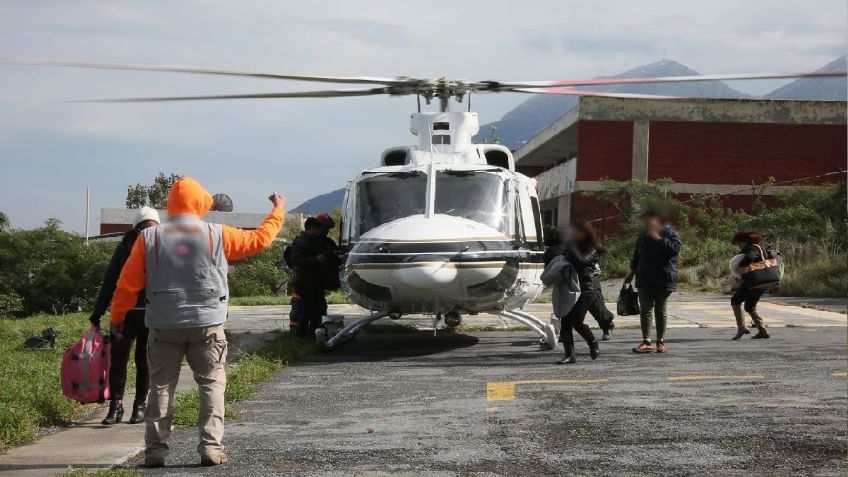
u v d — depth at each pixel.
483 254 10.53
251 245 5.91
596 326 15.16
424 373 9.83
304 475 5.48
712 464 5.52
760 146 36.56
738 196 36.41
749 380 8.69
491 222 11.16
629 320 16.09
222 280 5.87
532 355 11.23
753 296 12.62
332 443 6.36
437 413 7.39
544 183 45.31
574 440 6.26
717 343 12.23
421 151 12.50
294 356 11.33
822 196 30.41
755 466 5.46
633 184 33.97
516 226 11.38
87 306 38.59
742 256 12.67
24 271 37.75
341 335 11.88
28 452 6.33
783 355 10.70
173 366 5.88
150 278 5.77
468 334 14.16
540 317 16.83
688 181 36.69
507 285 10.94
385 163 13.33
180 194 5.88
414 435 6.56
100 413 7.92
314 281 13.09
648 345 11.16
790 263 25.45
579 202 37.00
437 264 10.30
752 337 12.91
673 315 17.03
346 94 11.93
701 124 36.72
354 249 10.85
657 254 11.02
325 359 11.34
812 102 36.31
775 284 12.56
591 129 36.91
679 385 8.46
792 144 36.50
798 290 22.45
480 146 13.02
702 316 16.78
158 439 5.80
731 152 36.62
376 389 8.77
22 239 37.81
